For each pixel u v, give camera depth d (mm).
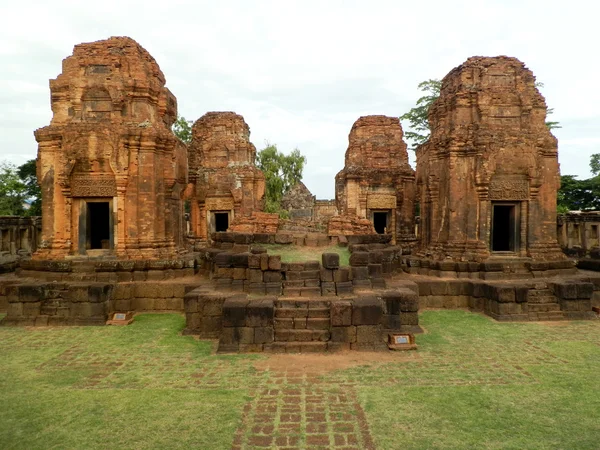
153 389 7496
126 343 10250
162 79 17531
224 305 9680
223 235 14109
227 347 9531
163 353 9469
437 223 16516
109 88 14766
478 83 15719
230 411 6648
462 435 5949
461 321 12312
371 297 10211
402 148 27234
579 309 12820
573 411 6664
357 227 14688
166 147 15523
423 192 18328
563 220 20797
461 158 15414
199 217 28000
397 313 10477
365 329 9656
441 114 16719
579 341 10375
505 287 12523
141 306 13625
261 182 28938
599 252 16812
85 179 14648
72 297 12125
